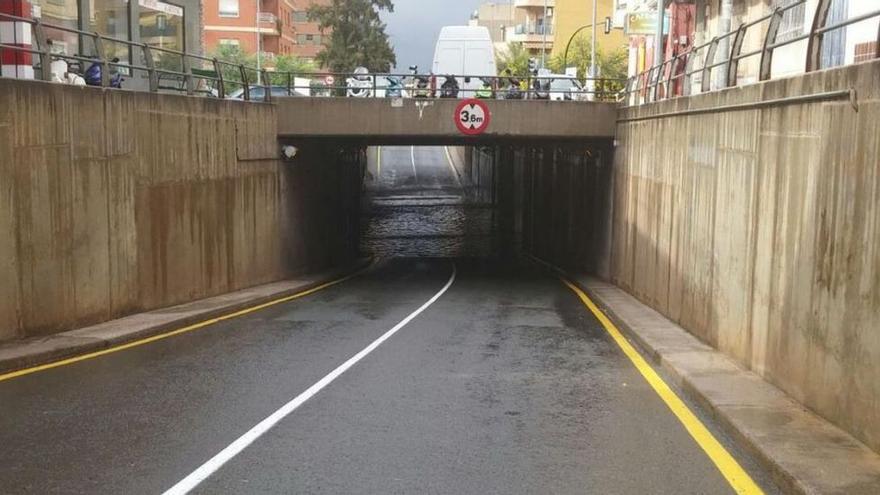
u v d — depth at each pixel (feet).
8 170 32.37
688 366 28.91
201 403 24.70
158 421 22.53
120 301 41.83
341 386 27.37
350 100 69.00
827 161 22.06
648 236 51.72
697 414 23.47
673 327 40.34
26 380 27.81
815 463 17.49
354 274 87.71
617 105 68.74
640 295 54.49
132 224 42.91
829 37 42.80
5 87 32.07
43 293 34.99
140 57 68.49
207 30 235.20
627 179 61.16
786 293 24.79
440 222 156.46
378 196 185.26
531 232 120.78
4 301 32.58
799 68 53.62
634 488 17.21
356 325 43.93
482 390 26.86
